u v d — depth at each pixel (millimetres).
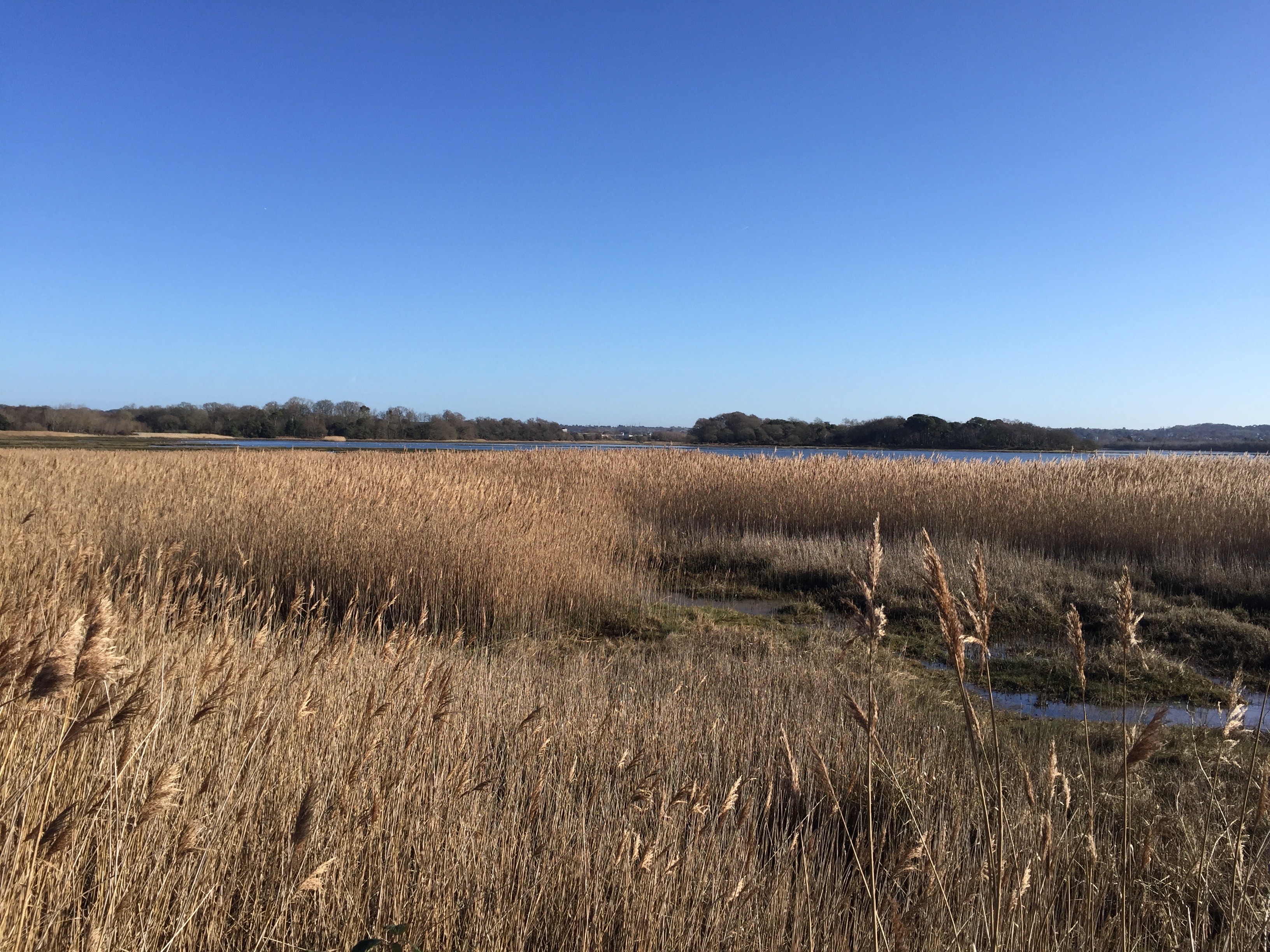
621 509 16859
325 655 4648
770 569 12953
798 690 6391
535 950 2941
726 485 17297
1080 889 3184
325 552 9555
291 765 3379
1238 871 2893
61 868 2385
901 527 14883
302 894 2744
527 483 18094
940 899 2824
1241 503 13367
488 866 3135
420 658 5379
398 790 3301
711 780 4273
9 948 2113
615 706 4812
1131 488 14328
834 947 2818
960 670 2402
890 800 3963
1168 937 2902
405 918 2879
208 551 9766
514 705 5117
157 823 2695
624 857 3033
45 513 10539
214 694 3062
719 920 2879
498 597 9281
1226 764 4645
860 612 2732
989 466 17734
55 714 2871
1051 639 9266
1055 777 2820
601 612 10258
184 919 2469
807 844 3654
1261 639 8742
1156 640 9055
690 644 8508
